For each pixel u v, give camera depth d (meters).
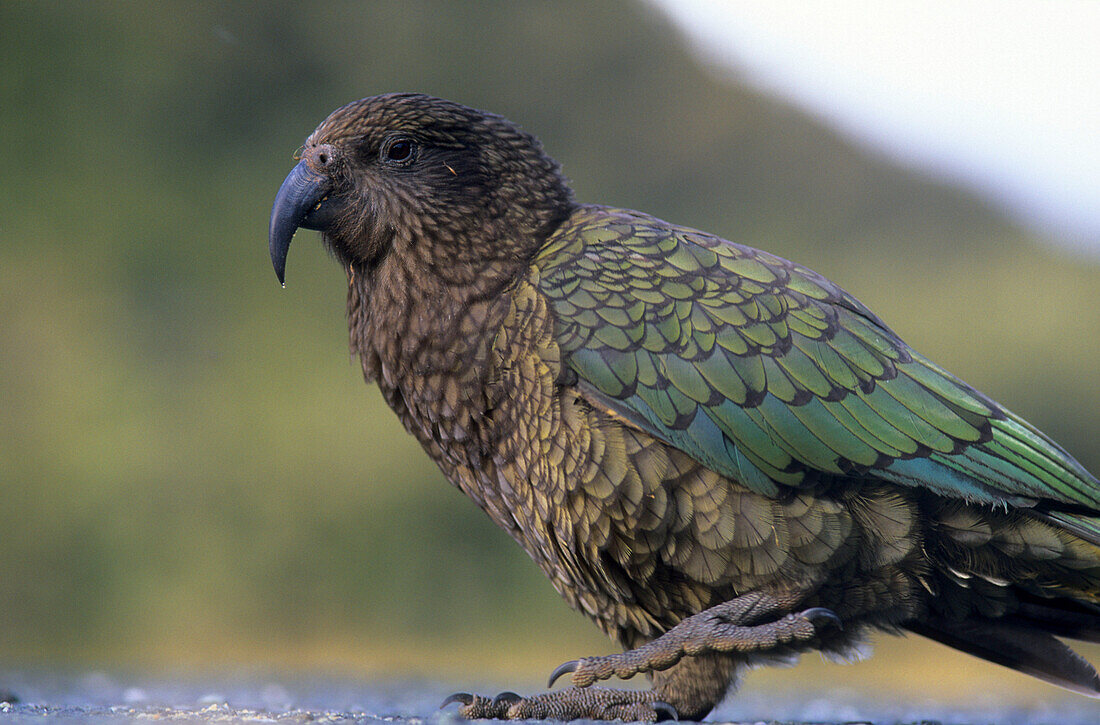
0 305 18.36
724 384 4.54
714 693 4.72
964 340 20.64
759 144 28.39
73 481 17.31
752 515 4.48
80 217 19.42
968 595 4.89
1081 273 22.20
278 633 16.66
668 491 4.48
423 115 4.90
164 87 21.11
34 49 20.23
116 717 4.59
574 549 4.67
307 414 18.20
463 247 4.77
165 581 16.95
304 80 22.89
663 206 26.86
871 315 4.90
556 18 28.78
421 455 18.06
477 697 4.80
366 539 17.38
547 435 4.55
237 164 21.09
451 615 16.95
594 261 4.71
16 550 16.91
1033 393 19.52
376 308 4.91
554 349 4.55
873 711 7.85
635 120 28.30
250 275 19.62
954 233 25.06
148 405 18.11
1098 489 4.65
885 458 4.53
